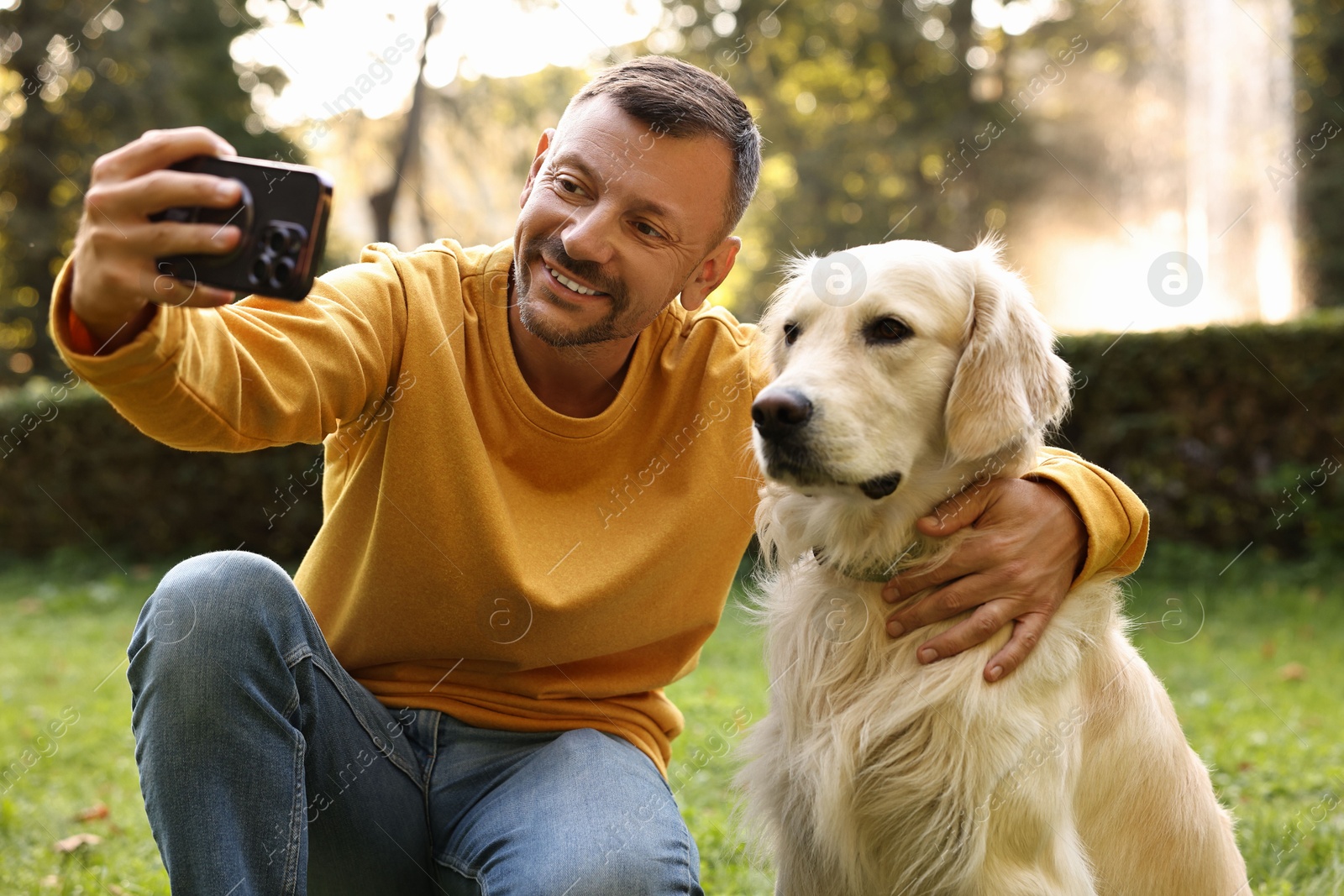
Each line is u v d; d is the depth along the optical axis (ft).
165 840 5.81
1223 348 25.90
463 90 67.00
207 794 5.80
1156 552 26.05
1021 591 7.14
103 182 4.56
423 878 6.96
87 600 26.81
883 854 7.48
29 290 52.21
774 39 65.36
